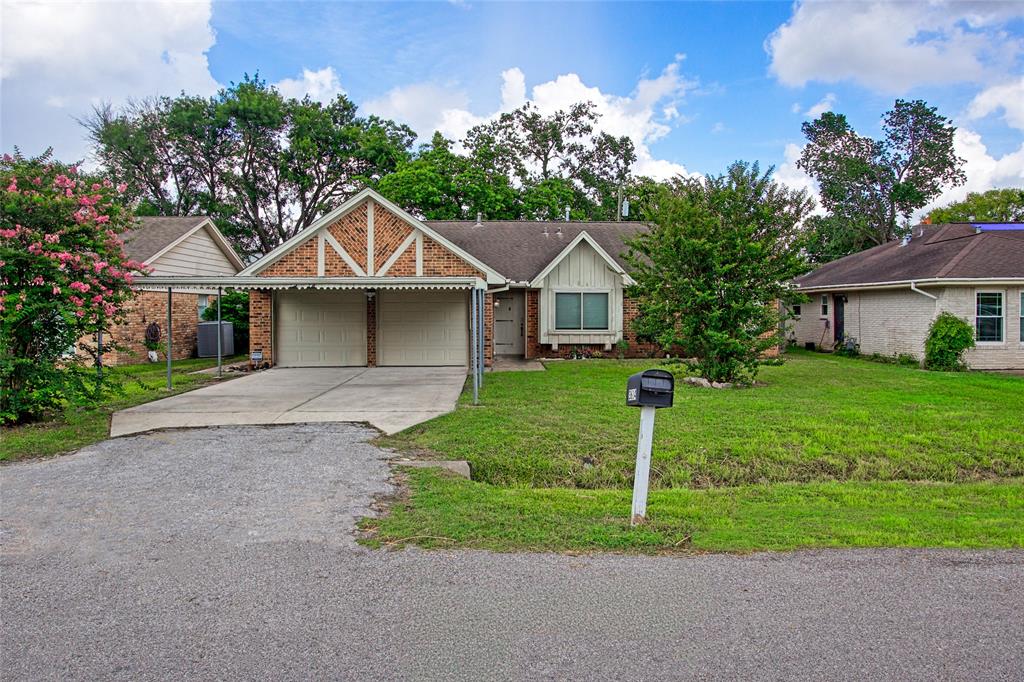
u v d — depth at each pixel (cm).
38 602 351
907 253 1997
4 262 807
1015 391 1149
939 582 373
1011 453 746
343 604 347
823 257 3894
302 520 489
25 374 848
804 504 548
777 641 306
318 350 1695
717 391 1145
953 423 868
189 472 634
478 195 2852
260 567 399
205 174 3431
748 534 455
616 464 708
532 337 1861
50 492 567
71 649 300
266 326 1650
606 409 967
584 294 1828
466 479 617
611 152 4062
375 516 498
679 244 1194
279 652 298
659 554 418
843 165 4097
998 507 542
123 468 650
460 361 1697
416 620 329
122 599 354
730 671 281
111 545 438
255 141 3319
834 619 328
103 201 901
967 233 1991
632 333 1841
